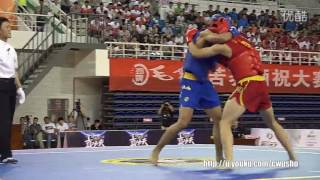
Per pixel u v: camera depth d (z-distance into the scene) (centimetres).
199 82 686
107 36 2094
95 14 2062
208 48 652
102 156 848
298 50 2556
